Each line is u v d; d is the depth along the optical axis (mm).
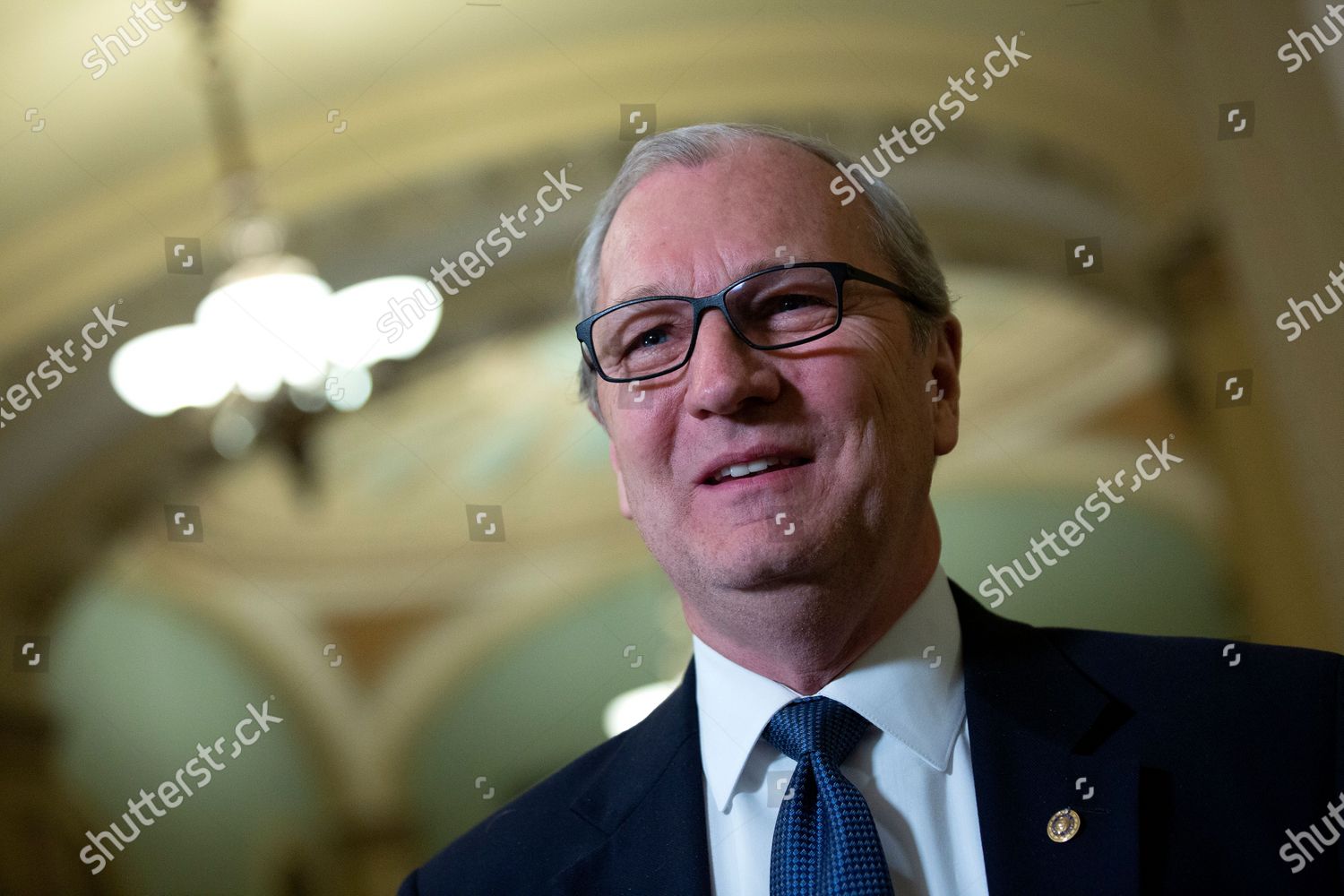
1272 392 4137
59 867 6102
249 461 6344
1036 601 5754
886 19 4707
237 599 6645
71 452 5836
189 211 5203
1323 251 3855
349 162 5250
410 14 4762
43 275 5176
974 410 6262
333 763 6828
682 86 5082
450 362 6355
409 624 6992
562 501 7008
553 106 5176
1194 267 4660
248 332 5652
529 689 6980
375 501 6770
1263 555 4504
